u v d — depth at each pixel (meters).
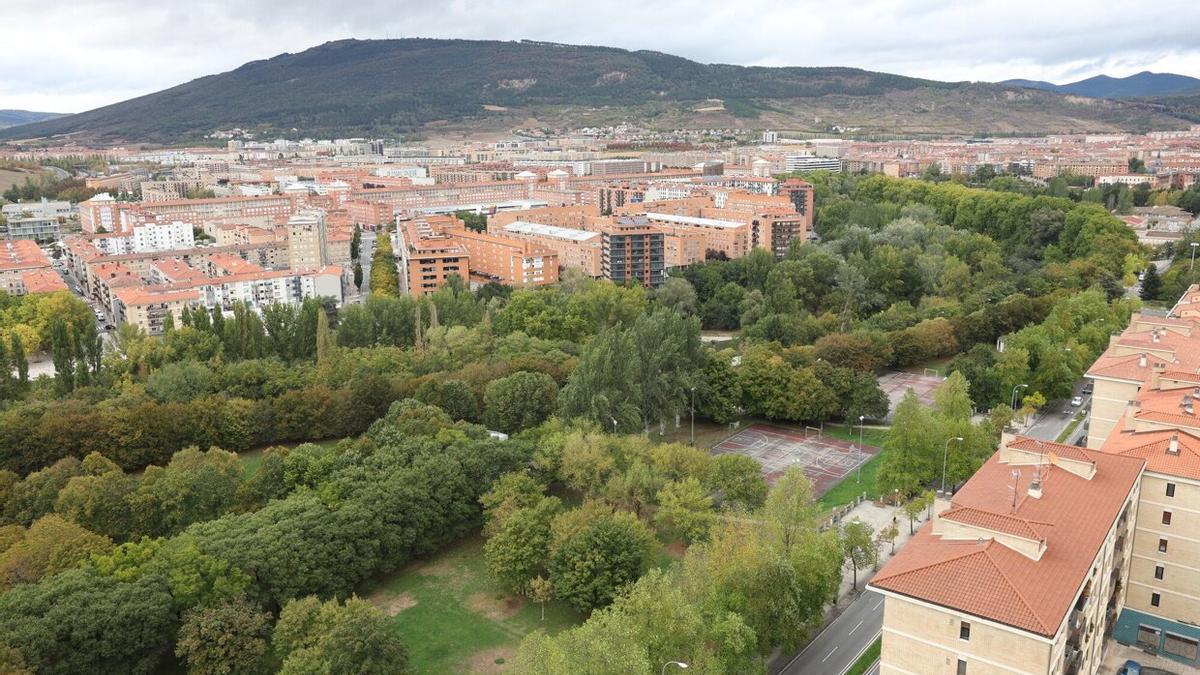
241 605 143.75
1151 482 139.62
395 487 174.50
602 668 113.19
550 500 174.38
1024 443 139.62
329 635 132.38
